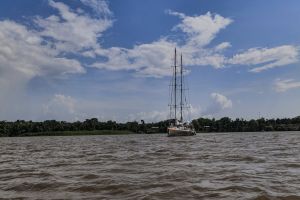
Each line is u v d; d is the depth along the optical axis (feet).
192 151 152.66
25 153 169.99
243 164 97.30
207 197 55.11
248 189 60.39
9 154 165.17
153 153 144.46
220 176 74.64
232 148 172.65
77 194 59.62
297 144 203.10
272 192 57.72
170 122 427.74
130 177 74.69
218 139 312.09
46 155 151.94
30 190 64.03
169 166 93.61
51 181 71.51
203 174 77.46
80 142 322.96
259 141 255.29
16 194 60.85
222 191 59.00
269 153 134.92
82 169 92.22
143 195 56.90
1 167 103.09
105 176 76.84
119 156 133.28
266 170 83.82
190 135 404.77
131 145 229.66
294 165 92.68
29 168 98.48
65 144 280.51
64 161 117.29
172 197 55.52
